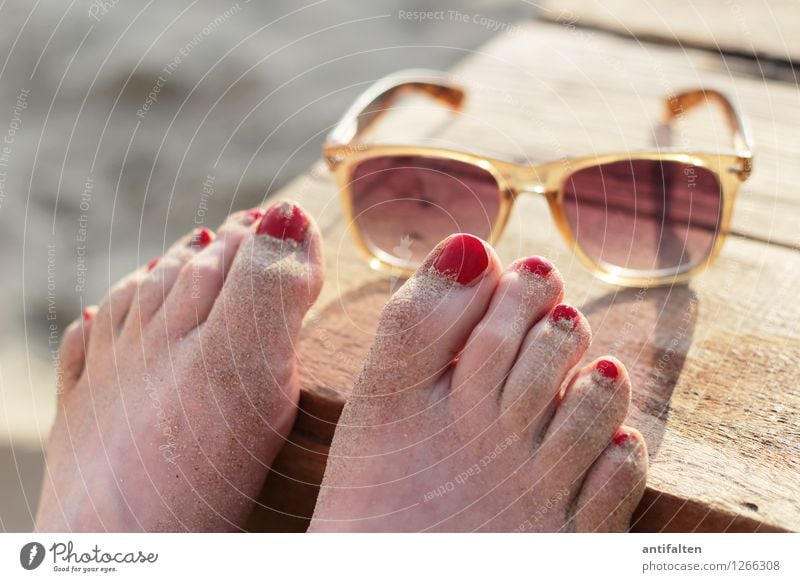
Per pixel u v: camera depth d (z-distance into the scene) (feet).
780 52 1.89
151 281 1.51
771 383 1.41
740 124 1.61
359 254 1.59
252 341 1.41
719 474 1.34
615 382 1.36
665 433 1.38
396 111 1.84
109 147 2.38
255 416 1.41
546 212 1.65
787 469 1.34
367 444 1.38
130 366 1.49
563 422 1.36
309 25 2.87
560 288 1.41
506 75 1.90
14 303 2.10
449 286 1.40
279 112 2.48
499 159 1.56
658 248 1.53
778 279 1.52
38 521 1.49
